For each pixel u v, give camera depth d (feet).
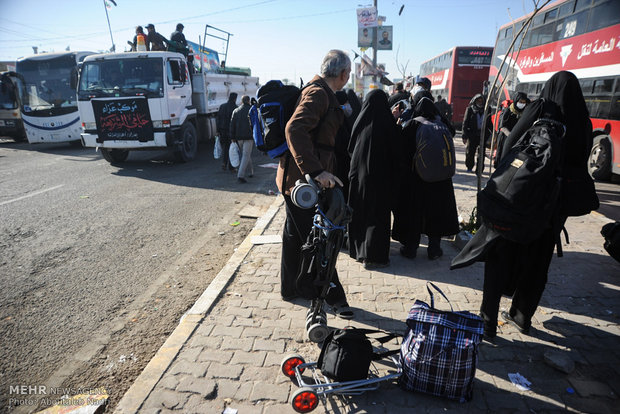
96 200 23.36
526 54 37.32
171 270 14.32
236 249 15.47
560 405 7.57
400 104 15.56
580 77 29.53
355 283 12.27
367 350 7.80
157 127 31.83
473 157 29.99
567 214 9.12
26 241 16.98
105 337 10.32
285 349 9.06
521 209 8.05
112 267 14.53
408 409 7.44
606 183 28.89
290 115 8.97
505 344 9.36
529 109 8.89
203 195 24.56
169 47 40.19
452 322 7.68
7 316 11.28
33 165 35.60
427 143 12.42
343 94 14.74
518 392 7.88
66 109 44.80
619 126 26.17
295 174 9.25
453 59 64.23
